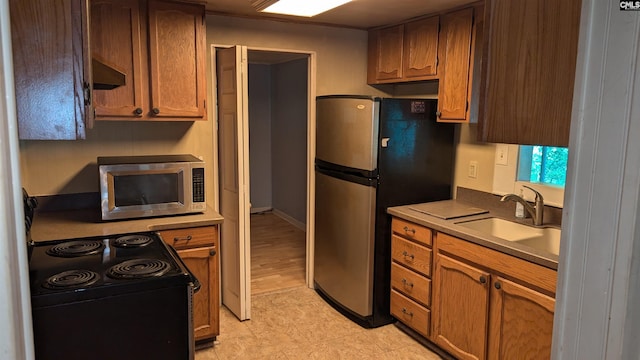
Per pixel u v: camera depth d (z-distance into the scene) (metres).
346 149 3.14
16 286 0.61
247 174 3.04
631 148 0.58
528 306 2.15
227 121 3.11
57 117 1.23
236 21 3.21
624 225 0.59
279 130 5.98
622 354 0.61
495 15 1.13
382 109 2.92
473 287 2.43
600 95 0.61
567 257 0.68
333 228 3.36
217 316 2.80
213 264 2.74
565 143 0.99
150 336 1.60
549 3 1.00
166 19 2.74
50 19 1.20
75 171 2.89
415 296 2.86
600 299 0.63
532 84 1.05
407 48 3.25
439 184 3.25
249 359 2.71
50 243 2.03
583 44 0.63
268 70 6.12
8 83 0.59
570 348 0.68
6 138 0.59
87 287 1.49
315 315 3.29
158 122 3.08
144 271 1.65
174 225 2.58
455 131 3.26
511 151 2.85
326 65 3.57
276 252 4.67
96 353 1.52
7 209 0.59
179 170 2.70
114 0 2.60
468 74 2.76
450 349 2.62
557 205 2.62
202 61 2.88
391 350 2.83
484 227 2.78
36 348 1.43
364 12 2.99
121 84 1.89
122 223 2.55
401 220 2.92
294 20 3.33
